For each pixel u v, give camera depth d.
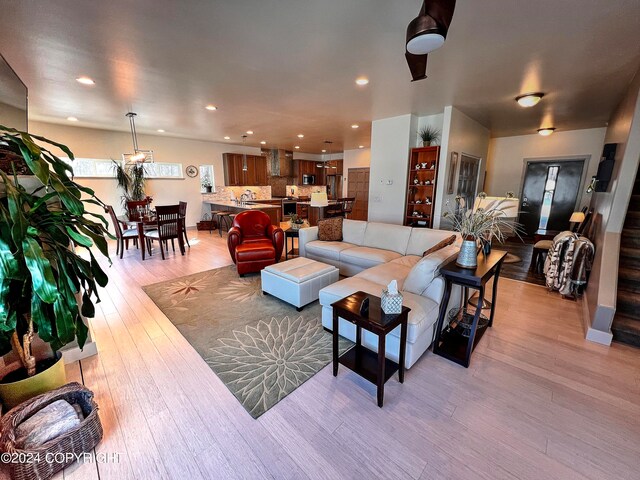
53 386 1.63
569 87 3.39
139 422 1.59
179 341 2.40
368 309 1.79
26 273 1.29
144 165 6.96
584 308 2.96
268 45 2.38
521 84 3.31
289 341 2.41
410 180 5.02
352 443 1.47
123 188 6.57
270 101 4.00
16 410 1.38
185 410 1.68
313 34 2.21
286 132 6.42
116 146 6.42
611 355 2.22
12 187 1.29
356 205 9.43
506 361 2.14
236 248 4.04
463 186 5.29
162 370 2.03
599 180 3.42
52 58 2.62
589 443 1.47
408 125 4.82
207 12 1.91
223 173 8.38
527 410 1.68
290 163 10.57
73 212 1.48
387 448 1.44
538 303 3.21
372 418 1.62
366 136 6.91
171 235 5.09
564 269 3.33
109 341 2.40
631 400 1.76
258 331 2.56
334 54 2.55
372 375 1.80
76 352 2.12
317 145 8.70
